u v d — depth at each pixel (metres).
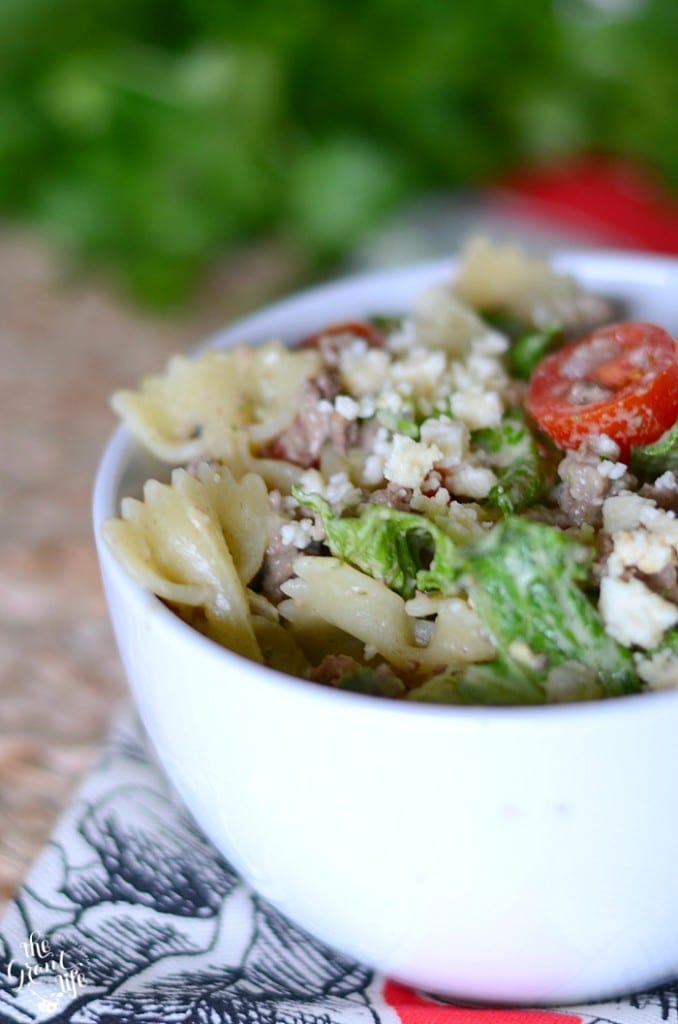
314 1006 0.34
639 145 0.72
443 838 0.31
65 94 0.66
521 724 0.30
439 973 0.34
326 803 0.32
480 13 0.71
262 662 0.35
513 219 0.68
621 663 0.32
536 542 0.32
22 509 0.49
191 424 0.39
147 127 0.66
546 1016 0.33
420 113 0.70
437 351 0.39
